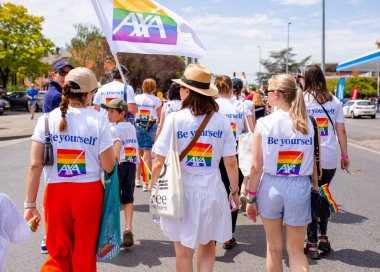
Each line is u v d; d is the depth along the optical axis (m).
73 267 2.95
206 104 3.08
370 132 19.89
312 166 3.19
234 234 5.30
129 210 4.76
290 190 3.09
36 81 44.94
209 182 3.04
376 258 4.41
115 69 5.97
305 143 3.11
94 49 51.41
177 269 3.10
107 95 5.80
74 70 3.04
